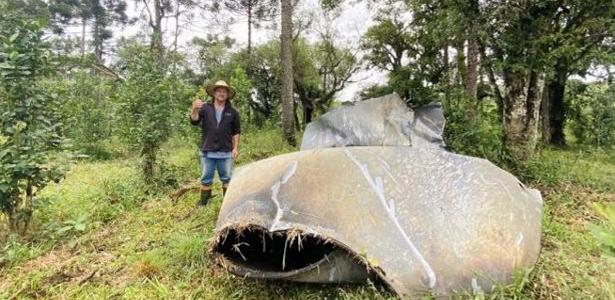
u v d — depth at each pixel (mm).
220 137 5465
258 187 3338
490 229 3096
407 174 3344
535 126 7152
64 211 5262
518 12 6371
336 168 3316
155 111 6941
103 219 5145
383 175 3293
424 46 14805
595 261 3697
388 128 4770
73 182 7195
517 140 7051
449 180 3354
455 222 3074
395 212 3066
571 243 4141
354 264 3012
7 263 3941
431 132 4953
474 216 3141
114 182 6594
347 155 3439
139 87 7156
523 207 3438
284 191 3188
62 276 3670
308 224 2941
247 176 3652
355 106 5043
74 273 3730
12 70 4285
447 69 14297
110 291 3391
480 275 2877
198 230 4660
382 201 3117
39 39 4508
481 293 2742
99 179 7340
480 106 10109
